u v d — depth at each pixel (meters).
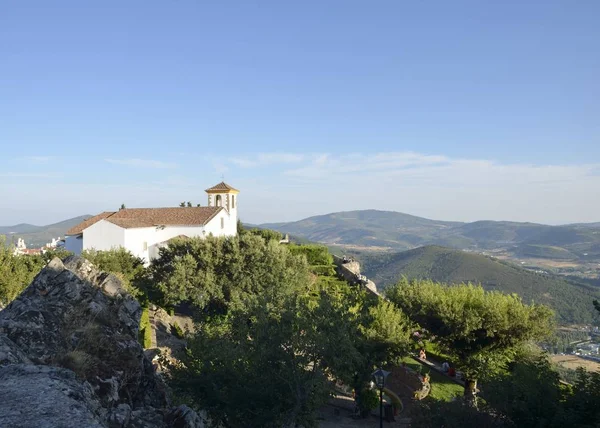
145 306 44.16
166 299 47.50
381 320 33.03
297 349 18.44
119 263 51.06
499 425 18.30
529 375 20.03
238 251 49.62
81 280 18.78
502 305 38.03
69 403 10.48
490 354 37.88
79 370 14.27
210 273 47.53
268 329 18.92
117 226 60.91
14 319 15.77
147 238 66.50
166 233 71.00
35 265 40.00
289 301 19.84
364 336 29.97
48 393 10.83
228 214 79.50
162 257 54.53
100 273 20.56
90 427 9.41
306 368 20.09
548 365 22.27
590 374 19.59
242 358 19.75
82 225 68.88
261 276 48.47
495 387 19.44
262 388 18.30
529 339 37.94
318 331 18.56
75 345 15.60
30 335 15.20
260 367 18.89
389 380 37.31
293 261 53.91
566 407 18.45
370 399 30.22
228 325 22.97
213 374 19.30
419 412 19.84
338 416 30.86
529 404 18.56
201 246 50.75
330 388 20.20
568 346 152.88
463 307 38.28
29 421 9.38
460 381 40.47
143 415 14.36
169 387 21.02
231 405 18.53
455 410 18.72
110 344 16.44
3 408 9.94
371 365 29.83
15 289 33.50
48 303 17.05
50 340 15.35
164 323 47.22
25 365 12.58
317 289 58.91
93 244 61.22
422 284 43.72
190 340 22.36
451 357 40.75
